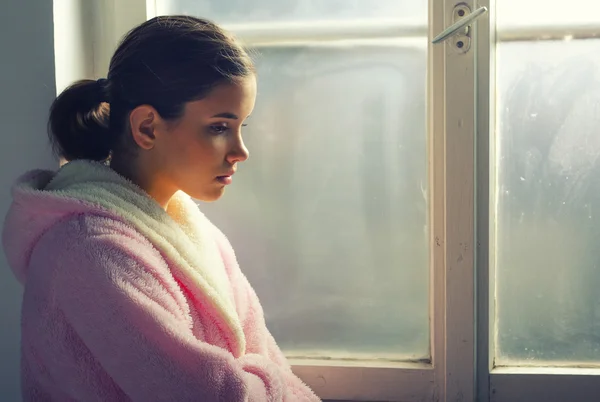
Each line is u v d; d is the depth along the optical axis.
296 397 0.91
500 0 1.03
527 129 1.04
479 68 1.01
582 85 1.03
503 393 1.05
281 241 1.10
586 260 1.05
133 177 0.80
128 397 0.72
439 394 1.06
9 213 0.76
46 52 0.93
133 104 0.77
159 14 1.08
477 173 1.03
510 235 1.06
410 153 1.07
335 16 1.05
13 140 0.95
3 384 0.99
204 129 0.76
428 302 1.08
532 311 1.07
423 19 1.04
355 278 1.09
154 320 0.67
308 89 1.07
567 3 1.02
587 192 1.04
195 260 0.80
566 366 1.07
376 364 1.08
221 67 0.75
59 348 0.70
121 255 0.70
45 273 0.71
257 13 1.06
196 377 0.67
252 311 0.93
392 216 1.08
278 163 1.09
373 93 1.06
